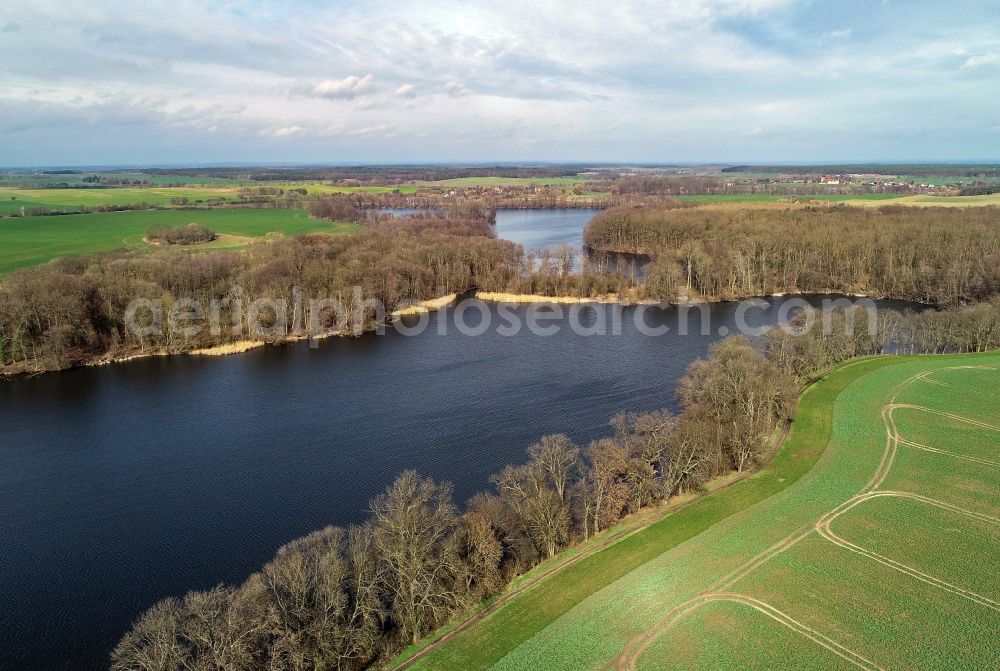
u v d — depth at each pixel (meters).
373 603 52.84
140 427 105.31
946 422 94.06
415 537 56.06
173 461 93.06
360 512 78.31
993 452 83.75
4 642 58.06
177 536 74.56
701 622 52.75
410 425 103.31
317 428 103.50
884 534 65.25
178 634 47.62
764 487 78.62
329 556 52.31
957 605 54.06
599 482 69.81
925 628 51.38
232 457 93.94
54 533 75.56
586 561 63.94
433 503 75.25
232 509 80.00
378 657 52.94
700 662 48.47
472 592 58.72
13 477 89.00
